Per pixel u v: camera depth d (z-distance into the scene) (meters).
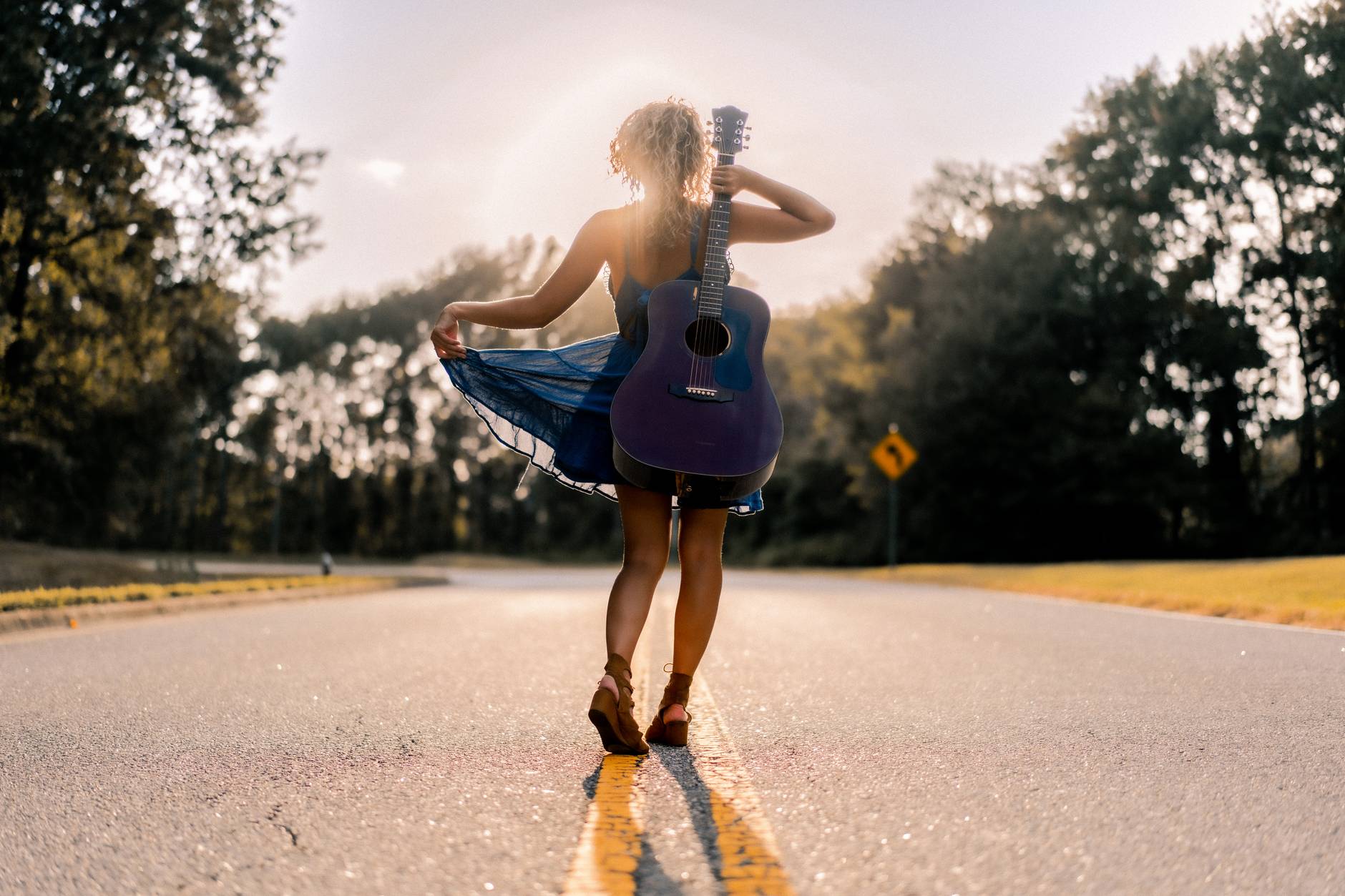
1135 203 41.94
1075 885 2.57
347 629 9.63
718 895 2.49
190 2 20.62
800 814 3.17
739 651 7.69
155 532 62.69
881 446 27.77
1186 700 5.33
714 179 3.93
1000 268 43.56
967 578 21.22
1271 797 3.39
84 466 24.77
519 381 4.14
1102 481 40.69
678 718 4.16
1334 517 38.12
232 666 6.72
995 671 6.51
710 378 3.85
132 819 3.14
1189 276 40.25
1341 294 36.78
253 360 63.31
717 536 4.19
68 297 22.36
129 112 20.17
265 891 2.55
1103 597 14.06
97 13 19.72
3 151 18.45
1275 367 39.34
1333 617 9.71
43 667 6.69
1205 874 2.66
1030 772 3.72
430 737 4.38
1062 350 42.75
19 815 3.19
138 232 21.28
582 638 8.73
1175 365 40.88
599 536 67.75
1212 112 39.66
